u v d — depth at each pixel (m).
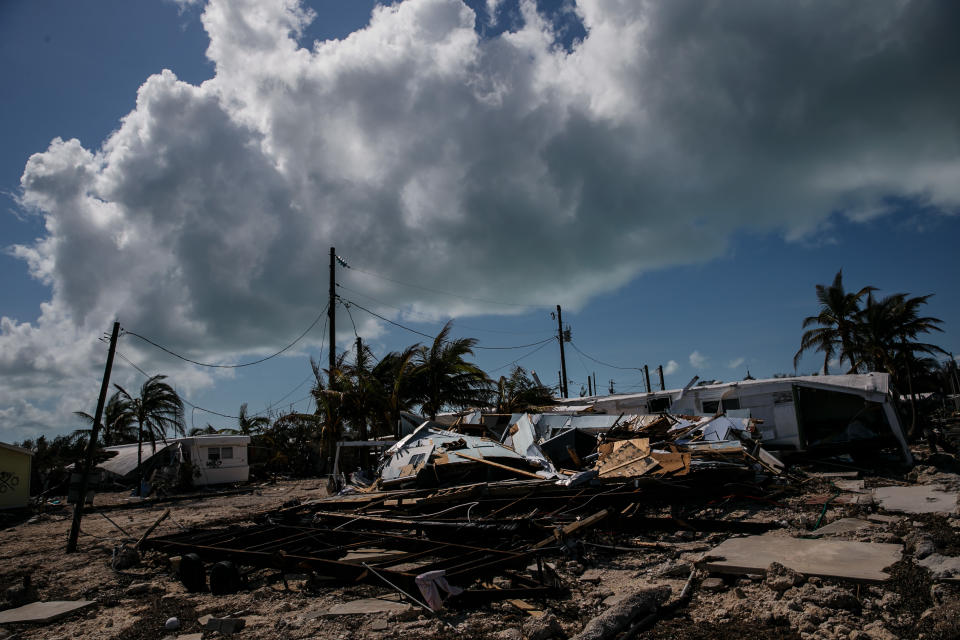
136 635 5.97
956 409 44.03
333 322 24.25
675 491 11.07
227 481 28.06
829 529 8.28
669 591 5.66
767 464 13.95
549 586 6.18
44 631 6.36
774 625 4.92
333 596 6.94
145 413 26.78
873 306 27.42
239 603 6.92
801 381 18.16
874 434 18.84
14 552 11.82
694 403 20.84
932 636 4.18
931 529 7.81
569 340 38.34
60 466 27.09
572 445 15.44
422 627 5.60
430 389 23.34
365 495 13.31
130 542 10.53
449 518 10.41
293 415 27.28
